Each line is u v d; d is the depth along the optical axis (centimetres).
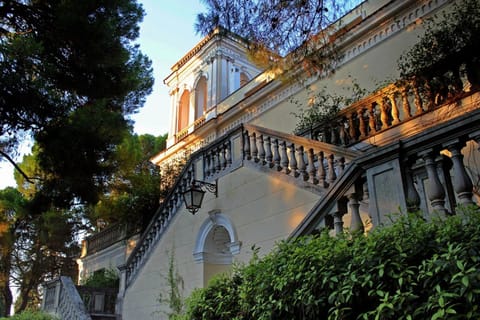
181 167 1541
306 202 624
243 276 371
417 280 230
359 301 256
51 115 838
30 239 2212
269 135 732
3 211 1644
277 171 697
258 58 751
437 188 307
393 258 248
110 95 984
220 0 719
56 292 1009
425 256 246
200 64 1906
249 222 721
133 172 1458
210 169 859
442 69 715
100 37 882
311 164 639
